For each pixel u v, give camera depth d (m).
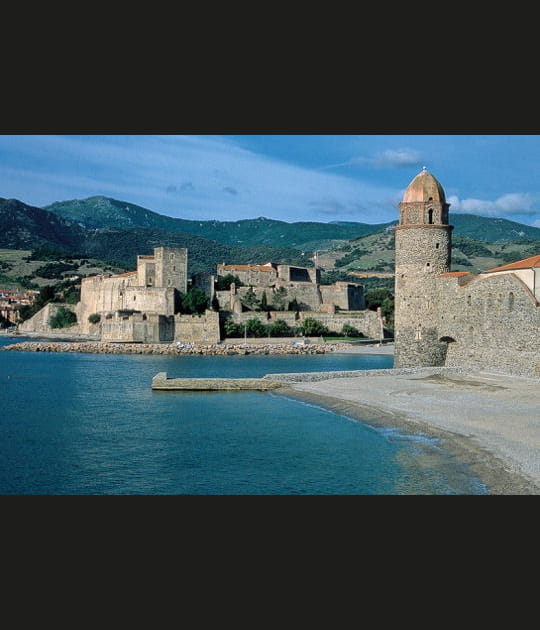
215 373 115.38
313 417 65.38
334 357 154.50
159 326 178.75
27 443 56.06
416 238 91.12
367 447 51.28
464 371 84.25
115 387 94.31
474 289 85.19
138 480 44.66
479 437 50.47
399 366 92.62
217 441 55.41
